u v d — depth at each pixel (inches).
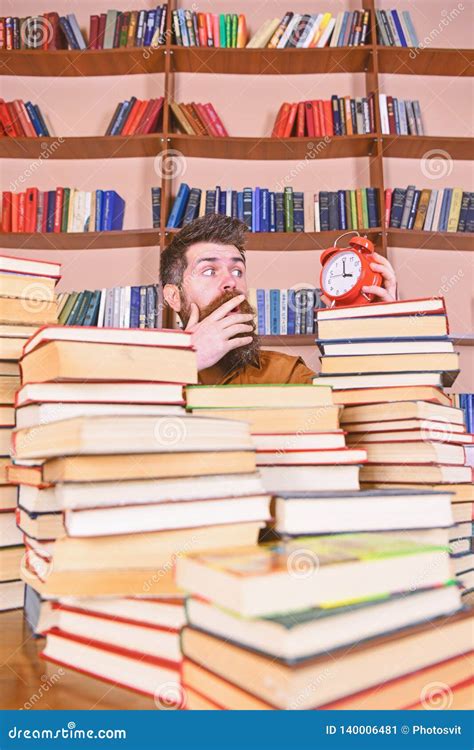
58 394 20.3
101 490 17.4
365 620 13.9
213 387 24.5
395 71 122.4
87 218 107.9
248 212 106.7
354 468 23.9
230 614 13.4
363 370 29.7
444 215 108.1
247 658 13.3
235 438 19.7
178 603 16.7
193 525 17.9
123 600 17.6
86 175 119.3
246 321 53.2
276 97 122.4
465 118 123.3
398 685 14.1
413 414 26.0
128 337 21.2
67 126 121.3
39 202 107.7
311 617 13.2
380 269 43.7
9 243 111.7
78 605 18.5
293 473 23.3
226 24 115.3
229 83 122.3
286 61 117.8
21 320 27.8
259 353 60.9
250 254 115.4
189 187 115.9
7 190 118.3
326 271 44.1
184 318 68.7
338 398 29.6
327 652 12.9
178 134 109.4
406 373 28.8
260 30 115.4
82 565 16.9
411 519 20.1
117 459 17.7
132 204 117.9
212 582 14.1
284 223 106.9
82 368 20.1
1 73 120.9
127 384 21.0
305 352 109.7
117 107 112.7
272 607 13.3
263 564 14.4
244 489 19.3
